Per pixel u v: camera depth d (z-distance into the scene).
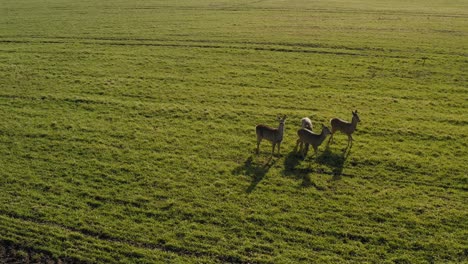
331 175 19.02
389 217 16.20
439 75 32.94
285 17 57.25
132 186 18.25
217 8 64.69
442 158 20.48
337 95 28.89
